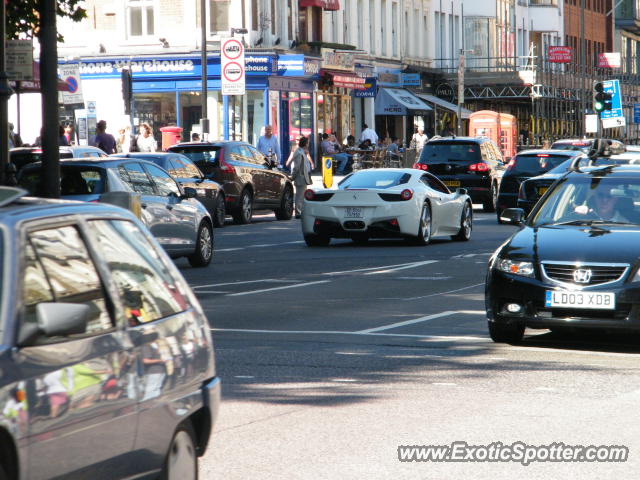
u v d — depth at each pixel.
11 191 12.30
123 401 11.90
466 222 60.88
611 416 19.61
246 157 75.69
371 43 144.25
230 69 82.38
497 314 26.78
